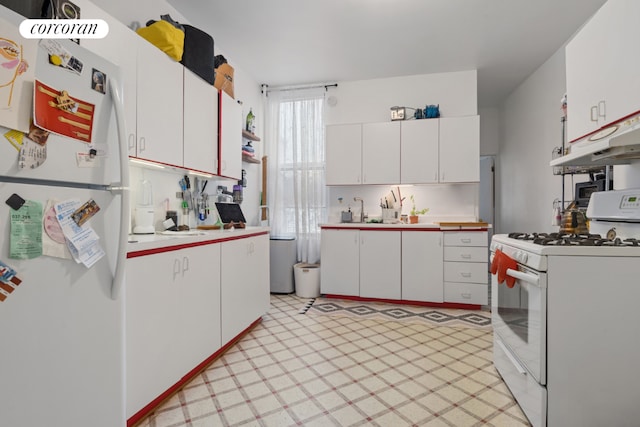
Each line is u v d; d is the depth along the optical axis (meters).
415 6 2.65
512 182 4.57
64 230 0.94
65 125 0.95
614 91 1.52
